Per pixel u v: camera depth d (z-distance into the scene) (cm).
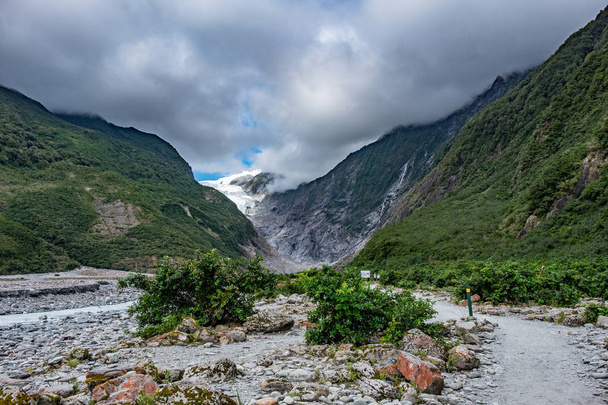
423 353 694
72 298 4166
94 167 16750
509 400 529
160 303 1402
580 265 2670
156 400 443
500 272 1841
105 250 10744
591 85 8669
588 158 5641
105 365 810
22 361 995
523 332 1086
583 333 1015
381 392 534
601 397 530
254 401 482
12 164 13625
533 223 5784
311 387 556
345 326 870
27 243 9088
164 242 12100
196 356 866
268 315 1322
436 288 3144
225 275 1421
